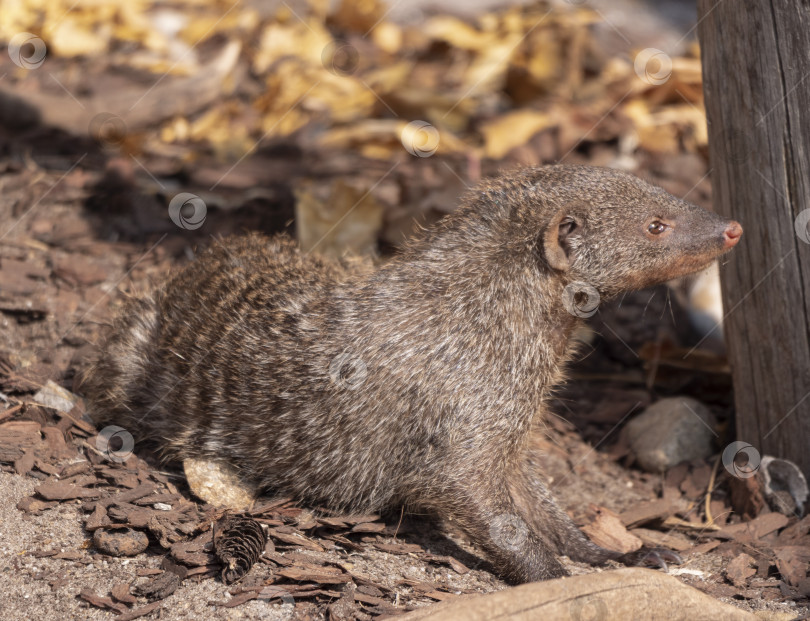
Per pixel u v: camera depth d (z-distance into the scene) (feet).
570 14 54.65
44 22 51.06
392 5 63.52
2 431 24.67
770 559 23.18
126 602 19.35
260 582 20.45
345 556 22.38
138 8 56.34
